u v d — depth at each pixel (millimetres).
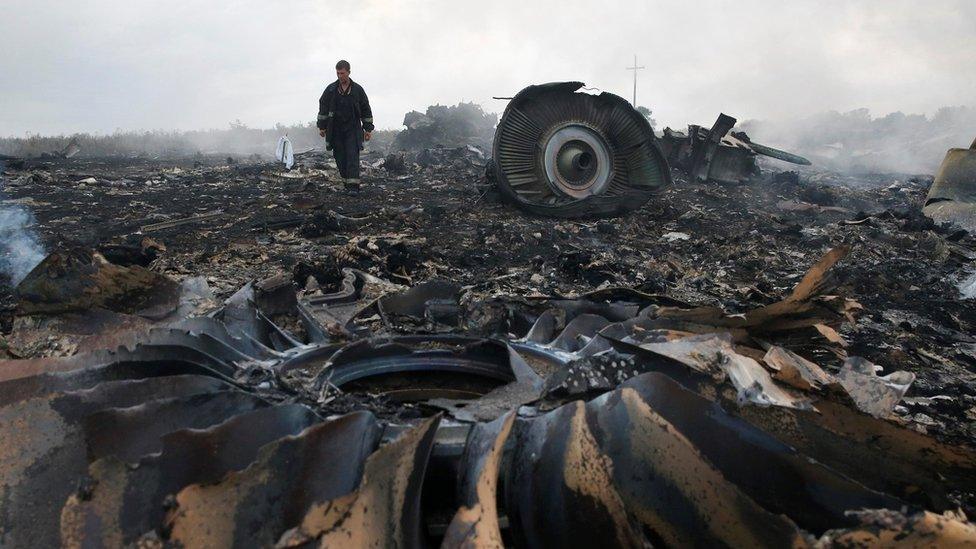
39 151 36281
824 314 3314
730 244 12453
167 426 2051
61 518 1654
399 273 8523
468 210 14750
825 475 1889
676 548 1951
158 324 3457
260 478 1717
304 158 27391
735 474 1970
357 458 1867
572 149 14523
